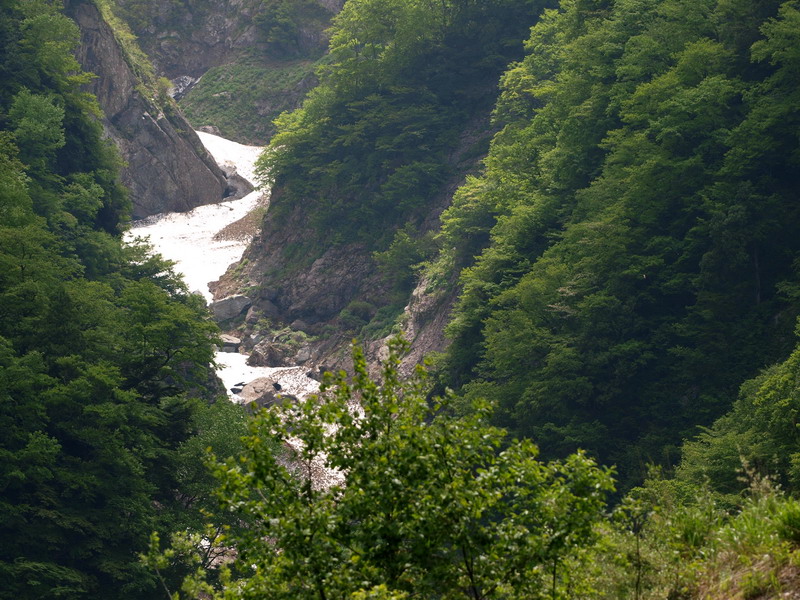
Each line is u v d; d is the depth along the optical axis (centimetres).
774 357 8506
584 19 13938
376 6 19625
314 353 18238
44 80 14938
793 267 9094
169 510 7319
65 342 7669
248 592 1662
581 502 1630
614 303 9369
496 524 1666
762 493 1784
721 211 9388
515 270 11719
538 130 13750
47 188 13225
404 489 1633
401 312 17362
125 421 7162
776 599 1512
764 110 9569
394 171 19388
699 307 9300
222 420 7962
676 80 10544
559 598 1642
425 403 1727
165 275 14238
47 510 6444
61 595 6206
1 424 6625
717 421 7031
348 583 1584
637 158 10488
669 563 1691
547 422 8988
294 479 1725
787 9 9775
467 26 19800
